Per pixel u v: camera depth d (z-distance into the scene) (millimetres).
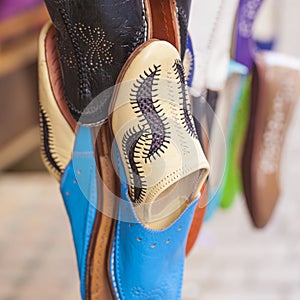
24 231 3086
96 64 790
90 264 887
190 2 862
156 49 746
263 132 1378
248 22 1263
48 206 3316
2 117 2752
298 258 2842
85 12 758
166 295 875
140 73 745
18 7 2621
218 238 2967
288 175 3623
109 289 901
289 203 3299
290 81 1348
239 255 2846
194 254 2840
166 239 820
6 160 2857
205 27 1010
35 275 2729
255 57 1339
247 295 2582
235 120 1389
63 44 812
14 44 2742
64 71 832
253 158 1389
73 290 2619
